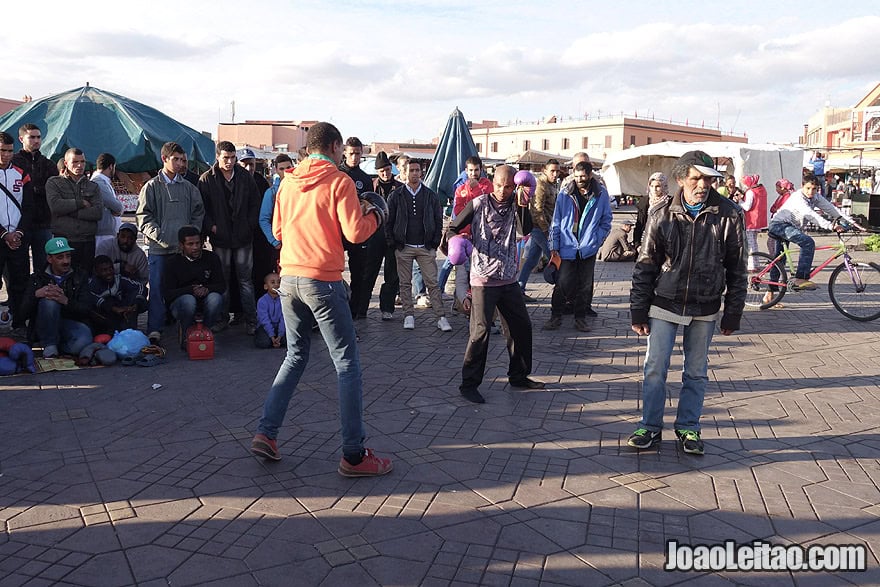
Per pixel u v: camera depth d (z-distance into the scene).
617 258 14.50
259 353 6.99
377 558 3.25
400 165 8.03
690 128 82.25
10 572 3.11
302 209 4.00
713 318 4.45
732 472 4.22
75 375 6.12
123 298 7.34
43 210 7.70
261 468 4.23
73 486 3.96
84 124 11.00
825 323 8.53
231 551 3.29
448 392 5.74
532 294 10.52
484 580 3.08
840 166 31.70
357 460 4.07
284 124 77.69
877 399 5.60
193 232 7.14
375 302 9.92
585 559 3.25
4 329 7.75
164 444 4.59
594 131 77.25
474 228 5.50
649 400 4.51
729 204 4.31
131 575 3.10
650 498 3.87
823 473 4.21
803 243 9.27
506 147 85.19
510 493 3.92
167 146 7.21
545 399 5.59
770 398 5.63
